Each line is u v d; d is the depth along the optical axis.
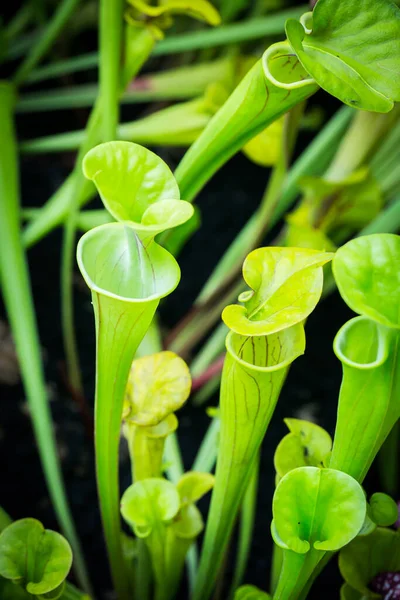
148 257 0.91
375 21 0.89
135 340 0.92
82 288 2.03
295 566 0.91
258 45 2.44
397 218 1.64
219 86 1.81
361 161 1.53
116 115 1.24
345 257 0.86
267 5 2.40
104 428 0.98
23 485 1.56
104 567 1.44
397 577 1.02
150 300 0.89
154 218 0.89
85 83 2.55
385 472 1.55
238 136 0.98
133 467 1.07
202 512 1.53
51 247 2.10
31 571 0.97
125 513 1.01
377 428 0.90
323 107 2.55
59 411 1.71
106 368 0.94
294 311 0.89
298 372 1.88
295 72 0.93
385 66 0.90
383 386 0.88
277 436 1.71
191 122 1.83
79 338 1.90
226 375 0.93
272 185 1.44
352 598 1.04
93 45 2.62
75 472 1.60
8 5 2.65
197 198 2.35
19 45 2.40
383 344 0.86
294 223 1.56
